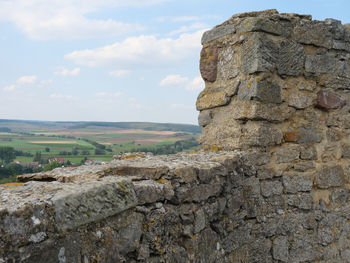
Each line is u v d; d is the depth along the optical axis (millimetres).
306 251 3996
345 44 4402
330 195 4242
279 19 3879
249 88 3742
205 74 4363
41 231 1462
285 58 3895
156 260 2207
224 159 3229
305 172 4066
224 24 4164
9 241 1345
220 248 3008
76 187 1781
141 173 2529
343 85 4395
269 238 3762
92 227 1745
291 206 3951
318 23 4176
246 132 3807
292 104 3980
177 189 2480
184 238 2520
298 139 4043
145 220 2172
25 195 1615
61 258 1537
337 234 4242
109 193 1888
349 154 4414
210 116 4289
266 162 3797
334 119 4324
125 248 1965
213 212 2900
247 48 3801
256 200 3672
